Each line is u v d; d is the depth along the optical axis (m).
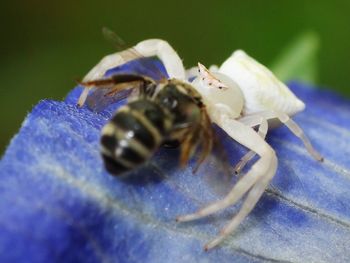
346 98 0.08
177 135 0.05
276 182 0.06
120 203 0.05
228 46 0.09
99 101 0.06
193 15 0.09
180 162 0.05
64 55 0.09
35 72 0.09
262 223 0.06
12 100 0.09
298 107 0.07
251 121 0.06
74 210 0.05
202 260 0.05
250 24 0.09
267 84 0.06
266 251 0.06
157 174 0.06
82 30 0.09
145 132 0.05
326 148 0.07
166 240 0.05
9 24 0.09
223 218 0.06
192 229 0.05
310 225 0.06
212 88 0.06
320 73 0.09
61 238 0.05
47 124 0.05
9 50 0.09
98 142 0.05
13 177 0.05
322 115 0.08
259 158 0.06
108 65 0.06
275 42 0.09
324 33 0.09
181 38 0.09
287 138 0.07
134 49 0.06
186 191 0.06
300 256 0.06
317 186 0.06
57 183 0.05
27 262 0.05
